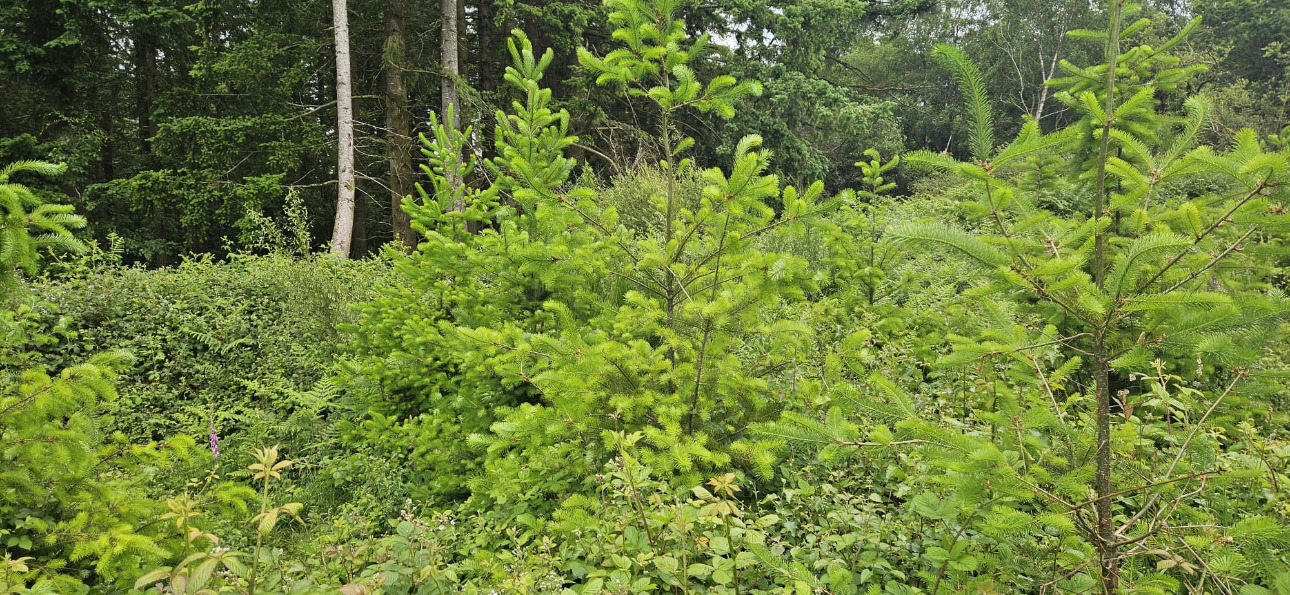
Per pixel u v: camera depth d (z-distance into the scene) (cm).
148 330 605
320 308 624
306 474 465
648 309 319
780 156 1416
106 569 220
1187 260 191
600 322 356
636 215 965
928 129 2934
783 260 298
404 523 247
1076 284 190
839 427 215
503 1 1166
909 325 488
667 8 327
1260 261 268
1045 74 2548
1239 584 190
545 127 431
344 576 250
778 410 318
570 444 305
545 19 1236
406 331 422
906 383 378
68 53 1166
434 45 1473
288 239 805
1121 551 199
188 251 1314
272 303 673
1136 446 250
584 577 248
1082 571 204
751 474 313
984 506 201
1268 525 168
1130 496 231
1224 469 221
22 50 1107
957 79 210
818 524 271
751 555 220
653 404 301
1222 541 177
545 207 342
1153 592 184
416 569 231
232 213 1203
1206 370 306
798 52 1405
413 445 410
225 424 536
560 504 309
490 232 404
